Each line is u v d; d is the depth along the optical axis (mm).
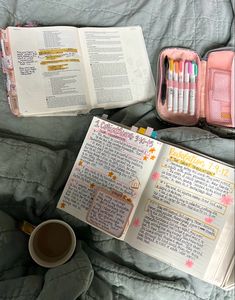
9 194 885
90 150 906
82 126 999
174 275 872
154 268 864
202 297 873
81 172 899
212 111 1060
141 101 1050
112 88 1044
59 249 861
